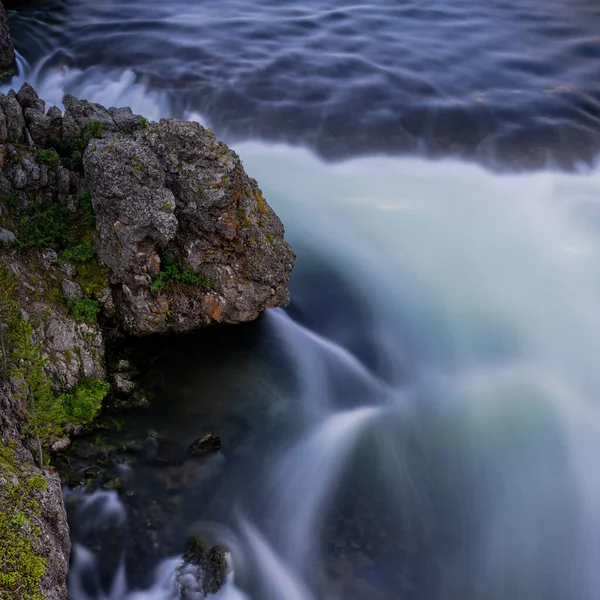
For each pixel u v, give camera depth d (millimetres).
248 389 19625
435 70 36531
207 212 18125
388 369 21031
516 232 25703
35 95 20391
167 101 32469
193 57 36125
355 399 20000
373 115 32031
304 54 37344
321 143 30094
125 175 17406
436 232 25656
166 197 17625
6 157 18531
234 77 34375
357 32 40812
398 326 22391
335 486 17500
